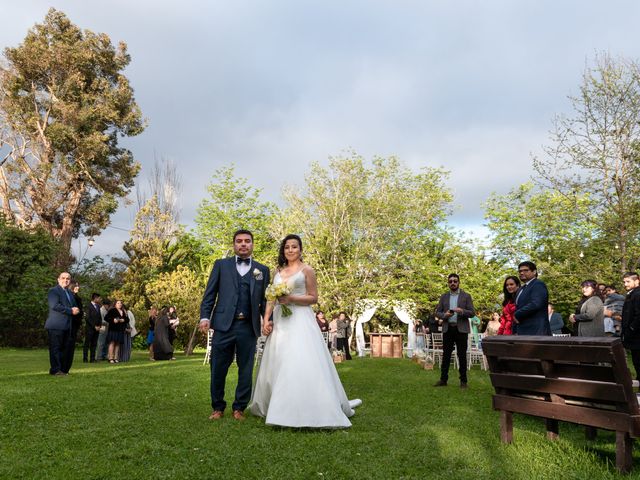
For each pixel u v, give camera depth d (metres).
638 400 3.69
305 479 3.41
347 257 25.38
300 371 5.09
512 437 4.46
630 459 3.54
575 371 3.86
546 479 3.38
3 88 37.44
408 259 26.16
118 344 15.55
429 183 27.14
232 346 5.62
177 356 19.83
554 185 19.98
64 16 39.34
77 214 39.97
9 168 36.94
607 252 19.31
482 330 26.55
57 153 37.34
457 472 3.57
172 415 5.51
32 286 25.03
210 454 3.94
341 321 19.28
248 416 5.60
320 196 25.77
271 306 5.62
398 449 4.16
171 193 42.81
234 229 35.72
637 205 18.41
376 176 26.47
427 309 26.16
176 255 31.44
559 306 23.44
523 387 4.26
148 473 3.47
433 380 9.88
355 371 11.48
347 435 4.63
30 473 3.44
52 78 38.19
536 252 26.03
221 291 5.66
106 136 37.94
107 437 4.43
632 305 7.65
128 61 41.12
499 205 28.89
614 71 19.11
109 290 28.92
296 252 5.71
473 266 26.95
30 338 24.91
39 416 5.25
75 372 10.45
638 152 18.64
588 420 3.73
